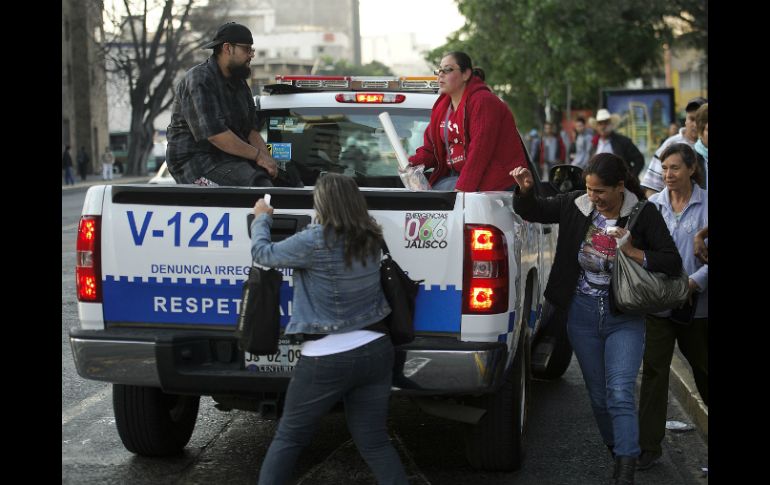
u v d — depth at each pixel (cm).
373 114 762
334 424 738
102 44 6025
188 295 559
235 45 673
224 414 768
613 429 566
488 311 540
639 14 3725
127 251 561
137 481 602
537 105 4728
